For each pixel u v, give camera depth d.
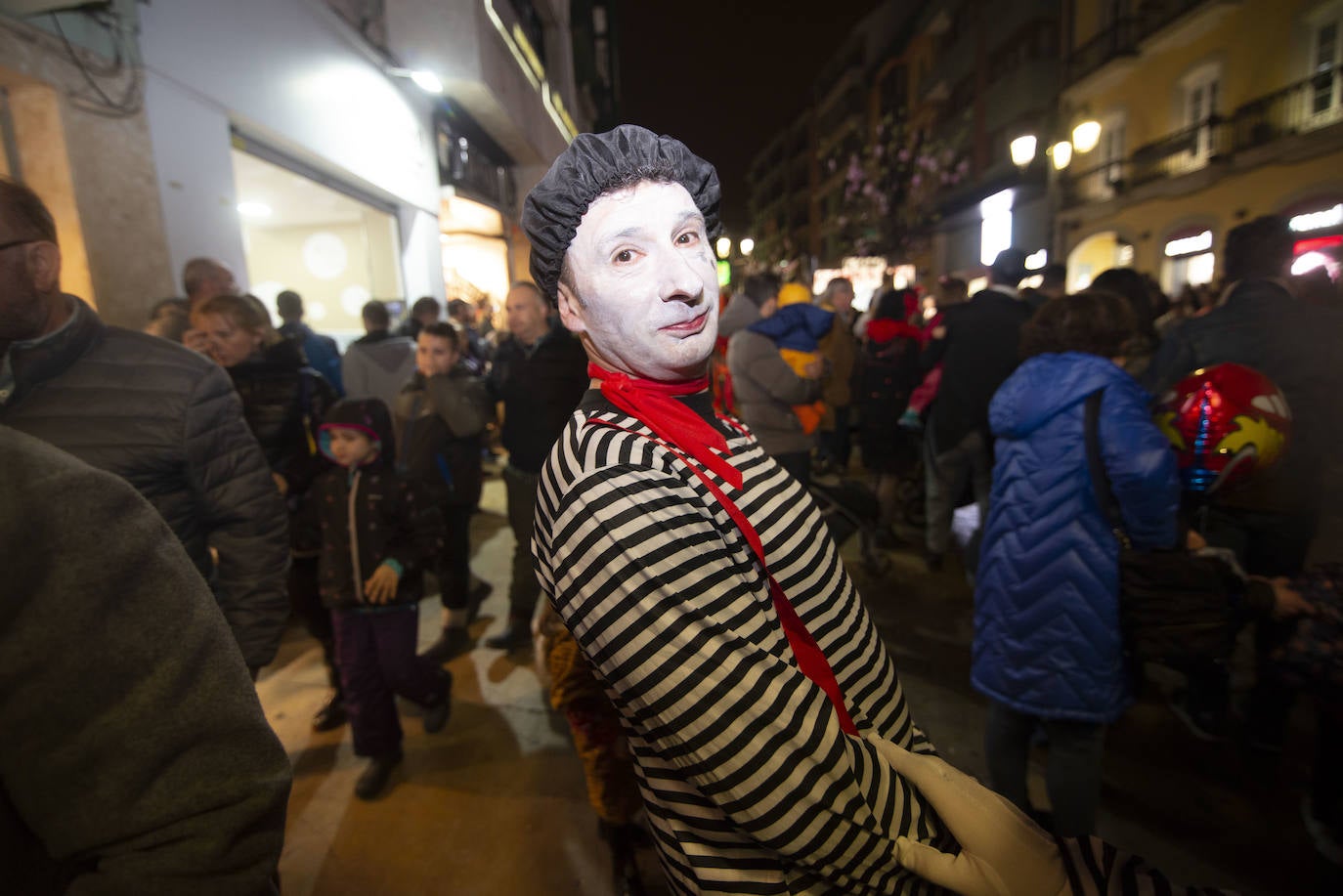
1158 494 1.38
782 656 0.66
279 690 2.72
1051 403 1.49
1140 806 1.93
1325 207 9.20
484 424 2.97
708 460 0.70
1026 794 1.69
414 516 2.08
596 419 0.71
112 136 3.11
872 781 0.63
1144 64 12.29
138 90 3.25
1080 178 13.88
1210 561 1.42
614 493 0.63
